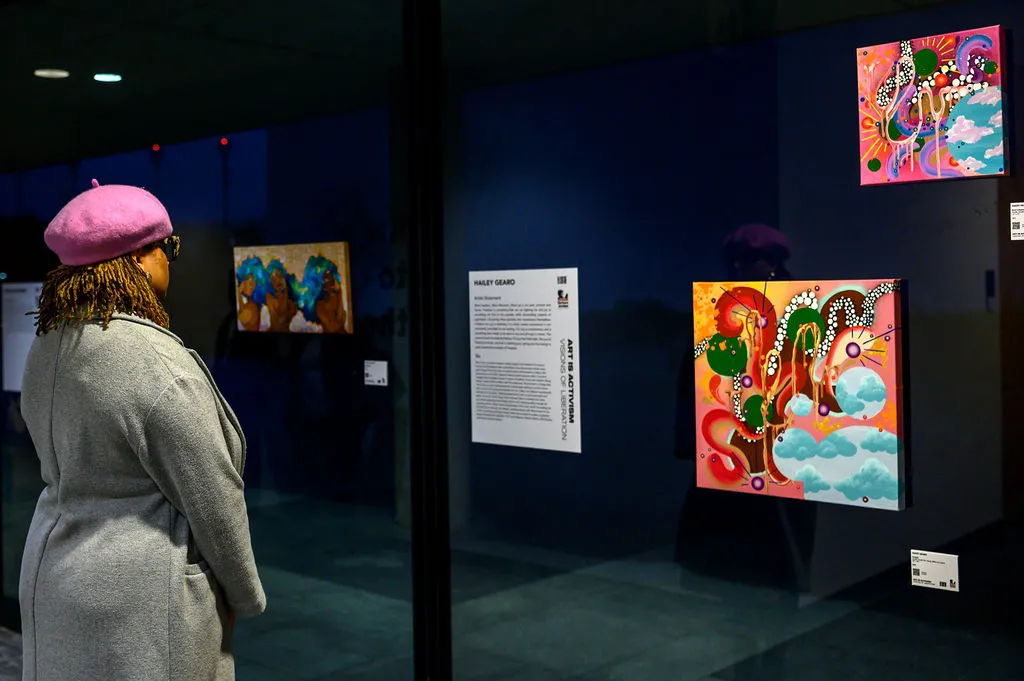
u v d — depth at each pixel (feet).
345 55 11.23
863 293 8.18
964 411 7.73
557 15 9.84
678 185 9.16
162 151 12.58
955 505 7.79
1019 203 7.44
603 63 9.57
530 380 10.27
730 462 8.97
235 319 12.22
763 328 8.71
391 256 11.07
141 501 6.53
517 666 10.47
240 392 12.25
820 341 8.41
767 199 8.66
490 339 10.54
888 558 8.14
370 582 11.35
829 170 8.32
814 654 8.55
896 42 7.95
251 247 12.00
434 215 10.88
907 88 7.91
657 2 9.20
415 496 11.02
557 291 10.02
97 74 12.98
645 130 9.34
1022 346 7.43
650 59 9.27
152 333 6.66
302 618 11.83
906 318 7.99
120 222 6.72
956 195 7.72
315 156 11.51
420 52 10.78
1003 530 7.57
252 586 6.86
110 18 12.77
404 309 11.01
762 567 8.82
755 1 8.66
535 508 10.30
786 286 8.57
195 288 12.50
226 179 12.13
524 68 10.12
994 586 7.64
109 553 6.37
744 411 8.86
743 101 8.76
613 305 9.64
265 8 11.68
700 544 9.20
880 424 8.13
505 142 10.31
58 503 6.68
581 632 10.01
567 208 9.91
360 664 11.44
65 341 6.63
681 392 9.24
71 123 13.35
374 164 11.13
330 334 11.55
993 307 7.57
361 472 11.41
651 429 9.45
